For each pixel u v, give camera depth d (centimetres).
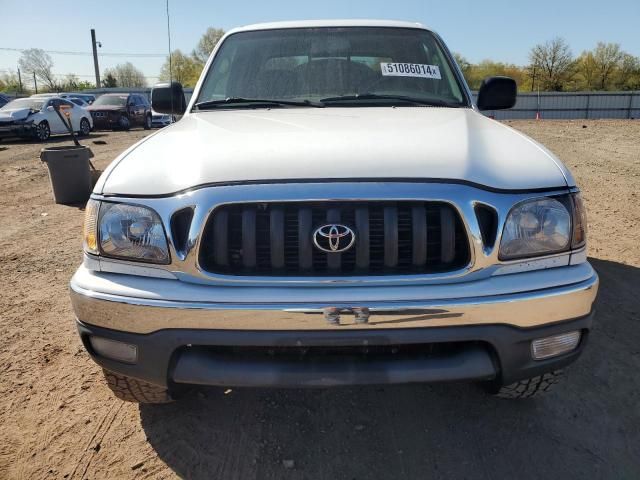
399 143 207
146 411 253
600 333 319
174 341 183
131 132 2041
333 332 178
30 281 424
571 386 268
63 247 517
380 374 183
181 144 221
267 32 337
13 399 264
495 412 249
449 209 184
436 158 194
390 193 181
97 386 275
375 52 319
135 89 4447
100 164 1041
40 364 296
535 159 206
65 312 364
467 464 217
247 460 221
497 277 185
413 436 234
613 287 387
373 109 280
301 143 207
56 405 259
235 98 301
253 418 247
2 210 681
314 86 304
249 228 182
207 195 183
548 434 234
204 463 220
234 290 180
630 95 3956
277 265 183
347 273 182
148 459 222
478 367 184
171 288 183
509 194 187
